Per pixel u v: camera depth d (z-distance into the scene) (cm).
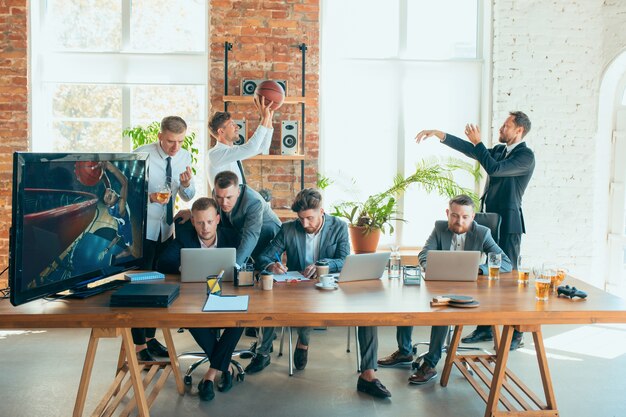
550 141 625
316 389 405
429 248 429
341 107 652
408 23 654
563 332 545
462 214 416
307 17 612
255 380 421
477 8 656
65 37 636
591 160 627
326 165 654
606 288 650
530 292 354
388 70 652
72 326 298
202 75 637
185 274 371
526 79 622
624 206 638
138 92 641
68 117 638
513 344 492
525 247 628
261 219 435
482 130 654
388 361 448
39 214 298
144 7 639
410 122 656
